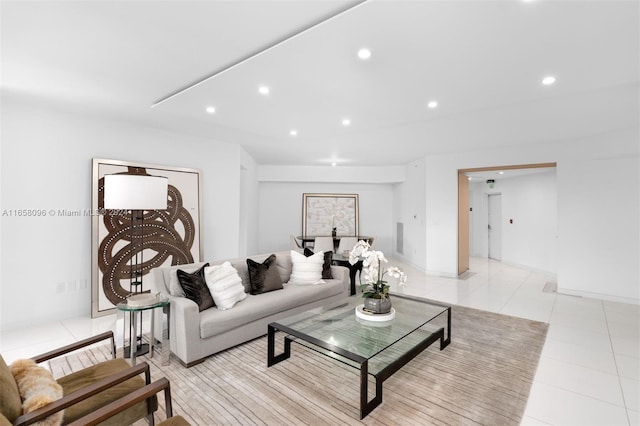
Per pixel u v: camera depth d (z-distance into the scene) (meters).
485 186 8.95
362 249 3.08
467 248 7.14
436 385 2.35
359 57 2.42
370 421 1.94
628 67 2.54
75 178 3.82
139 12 1.88
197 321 2.61
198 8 1.85
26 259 3.50
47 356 1.79
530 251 7.23
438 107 3.54
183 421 1.39
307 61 2.49
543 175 6.94
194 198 4.86
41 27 2.05
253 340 3.12
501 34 2.10
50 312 3.64
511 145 5.49
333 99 3.34
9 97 3.31
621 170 4.57
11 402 1.20
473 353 2.88
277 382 2.36
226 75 2.75
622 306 4.39
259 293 3.40
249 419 1.94
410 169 7.51
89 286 3.91
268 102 3.42
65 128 3.75
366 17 1.91
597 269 4.79
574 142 4.98
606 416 2.01
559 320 3.81
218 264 3.40
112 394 1.59
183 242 4.70
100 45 2.28
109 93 3.20
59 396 1.39
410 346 2.63
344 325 2.69
